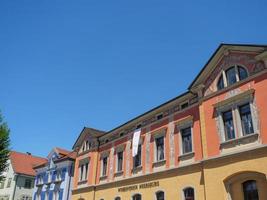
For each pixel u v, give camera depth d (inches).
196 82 908.0
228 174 729.0
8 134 1167.6
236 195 717.3
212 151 797.9
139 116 1138.7
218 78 852.6
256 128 707.4
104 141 1370.6
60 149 1824.6
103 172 1299.2
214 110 831.7
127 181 1104.2
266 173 649.0
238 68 805.9
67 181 1558.8
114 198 1143.6
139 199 1028.5
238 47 806.5
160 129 1026.7
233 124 768.3
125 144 1199.6
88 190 1320.1
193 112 918.4
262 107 708.7
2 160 1136.2
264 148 668.7
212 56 863.7
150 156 1037.2
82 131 1520.7
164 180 938.7
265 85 717.3
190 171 856.3
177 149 932.0
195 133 885.2
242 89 770.2
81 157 1487.5
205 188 776.9
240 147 728.3
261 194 663.8
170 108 1023.6
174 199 879.7
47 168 1801.2
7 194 2132.1
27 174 2203.5
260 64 746.2
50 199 1636.3
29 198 2167.8
